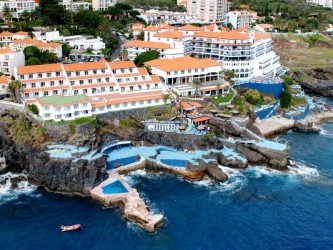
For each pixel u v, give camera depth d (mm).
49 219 123562
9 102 162000
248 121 183500
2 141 153250
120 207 130625
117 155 157250
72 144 151625
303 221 124812
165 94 185375
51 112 155875
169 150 165250
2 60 189625
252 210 130125
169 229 119688
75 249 110688
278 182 148250
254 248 112438
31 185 143625
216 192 140625
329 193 141000
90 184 138875
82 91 177750
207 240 115312
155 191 140250
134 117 171375
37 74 174750
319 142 186375
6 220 122750
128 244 112875
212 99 193750
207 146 165500
